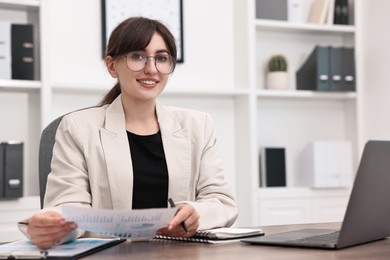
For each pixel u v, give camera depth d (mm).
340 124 3676
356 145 3562
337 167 3420
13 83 2803
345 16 3578
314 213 3379
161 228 1259
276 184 3361
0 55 2811
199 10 3383
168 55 1701
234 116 3453
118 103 1780
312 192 3379
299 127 3613
